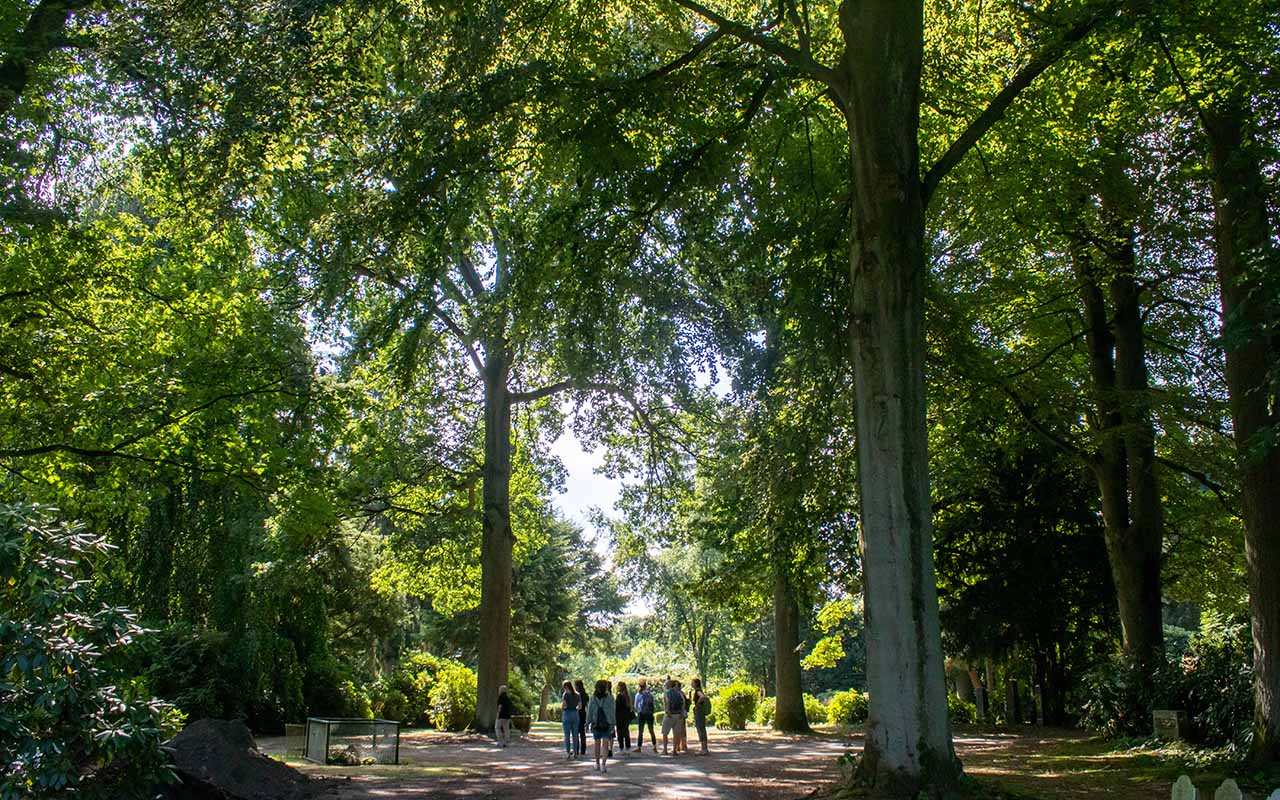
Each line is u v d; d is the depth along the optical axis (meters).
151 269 16.55
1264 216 12.50
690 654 66.88
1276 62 13.47
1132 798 11.77
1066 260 21.34
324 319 13.43
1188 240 18.98
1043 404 20.11
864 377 11.56
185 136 12.62
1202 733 17.05
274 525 26.50
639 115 13.83
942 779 10.38
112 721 6.80
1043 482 27.67
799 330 15.10
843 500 19.42
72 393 15.61
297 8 11.39
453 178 12.80
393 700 33.78
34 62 12.91
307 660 30.95
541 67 12.59
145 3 12.58
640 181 13.59
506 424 27.31
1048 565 27.55
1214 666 17.27
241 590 26.42
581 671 88.12
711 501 25.45
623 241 14.15
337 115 12.85
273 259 17.89
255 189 13.70
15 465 16.17
